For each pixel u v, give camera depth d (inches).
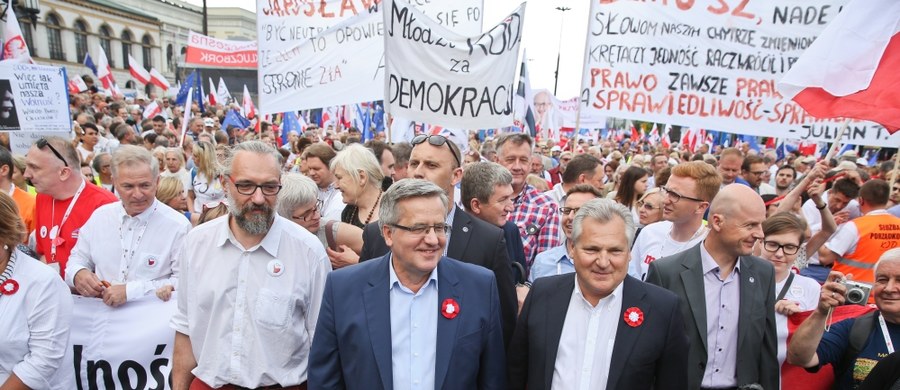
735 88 253.6
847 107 192.1
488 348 102.8
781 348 126.9
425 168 130.0
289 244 113.7
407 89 223.8
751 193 115.3
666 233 159.9
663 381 102.5
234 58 744.3
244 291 110.3
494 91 231.3
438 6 285.3
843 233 196.5
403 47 221.0
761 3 247.1
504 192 143.6
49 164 156.6
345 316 99.5
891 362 98.3
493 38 227.6
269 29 288.2
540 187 251.1
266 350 110.0
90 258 145.9
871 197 221.6
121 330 144.3
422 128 389.1
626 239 98.6
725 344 118.0
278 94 290.7
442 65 225.1
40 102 263.4
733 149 269.9
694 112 258.4
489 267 122.6
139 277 144.2
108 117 564.7
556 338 105.2
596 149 601.3
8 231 103.7
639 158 434.9
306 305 115.7
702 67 255.1
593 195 148.1
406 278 100.5
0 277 106.0
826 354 116.5
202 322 111.7
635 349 100.0
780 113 251.3
